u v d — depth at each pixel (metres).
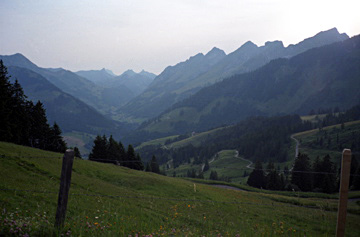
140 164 105.31
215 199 38.88
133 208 21.14
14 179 20.23
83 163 46.31
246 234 13.38
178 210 25.72
